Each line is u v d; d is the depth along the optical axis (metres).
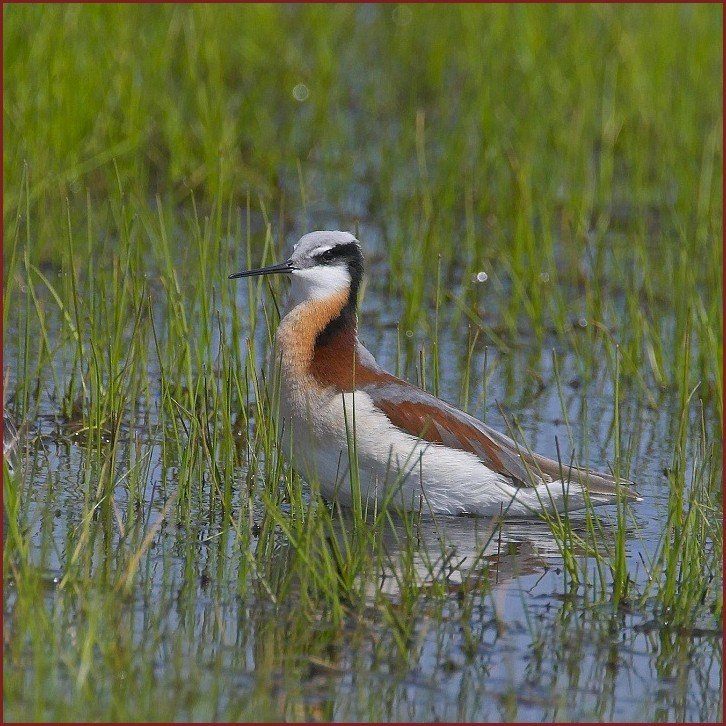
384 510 10.11
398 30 26.70
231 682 8.26
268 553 10.30
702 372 14.55
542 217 17.44
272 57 25.02
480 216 19.88
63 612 8.98
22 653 8.34
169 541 10.42
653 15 25.38
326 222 19.55
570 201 19.39
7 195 17.48
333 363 11.52
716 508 11.59
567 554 10.20
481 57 23.73
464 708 8.21
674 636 9.37
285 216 19.47
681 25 25.56
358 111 24.20
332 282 11.65
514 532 11.34
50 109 19.22
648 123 22.09
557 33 24.56
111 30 22.06
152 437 12.50
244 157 21.53
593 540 10.30
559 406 14.27
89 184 19.53
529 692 8.45
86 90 20.03
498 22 24.62
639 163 20.47
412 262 17.69
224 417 11.47
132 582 9.53
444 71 25.84
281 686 8.29
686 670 8.89
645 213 20.14
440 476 11.50
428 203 18.47
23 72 19.45
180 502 11.09
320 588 9.66
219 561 10.11
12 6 19.98
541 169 20.31
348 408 11.30
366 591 9.77
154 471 11.80
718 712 8.36
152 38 22.84
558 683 8.62
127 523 10.61
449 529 11.36
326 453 11.39
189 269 16.11
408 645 8.98
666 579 9.84
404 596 9.41
